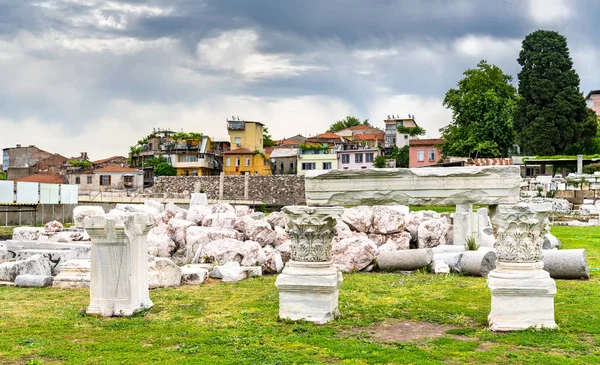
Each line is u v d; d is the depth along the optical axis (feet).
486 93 237.25
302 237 37.24
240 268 55.42
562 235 98.58
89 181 313.32
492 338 32.40
